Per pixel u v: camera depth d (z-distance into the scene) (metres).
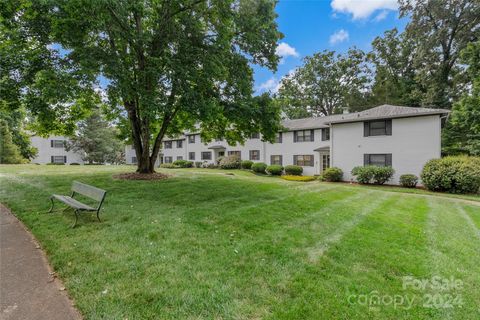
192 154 33.28
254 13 8.92
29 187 8.30
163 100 7.59
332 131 18.78
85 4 5.66
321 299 2.62
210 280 2.91
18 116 22.08
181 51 7.76
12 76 7.33
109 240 4.00
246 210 6.14
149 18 8.32
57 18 6.10
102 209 5.84
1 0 5.88
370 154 17.08
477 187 12.02
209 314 2.34
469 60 14.03
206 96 8.44
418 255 3.90
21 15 6.67
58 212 5.54
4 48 7.05
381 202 8.66
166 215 5.47
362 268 3.37
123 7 6.25
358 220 5.80
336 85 32.53
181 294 2.62
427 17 21.31
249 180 11.95
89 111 11.48
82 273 2.99
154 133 13.59
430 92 21.56
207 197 7.54
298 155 23.19
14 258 3.42
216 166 28.17
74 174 11.77
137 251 3.62
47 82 6.39
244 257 3.56
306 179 19.03
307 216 5.91
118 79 6.65
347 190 11.06
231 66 8.80
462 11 19.42
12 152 24.17
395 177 16.03
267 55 9.65
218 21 9.12
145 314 2.31
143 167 11.54
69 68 7.25
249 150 26.78
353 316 2.39
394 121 16.11
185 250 3.73
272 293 2.69
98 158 32.12
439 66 21.89
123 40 7.83
